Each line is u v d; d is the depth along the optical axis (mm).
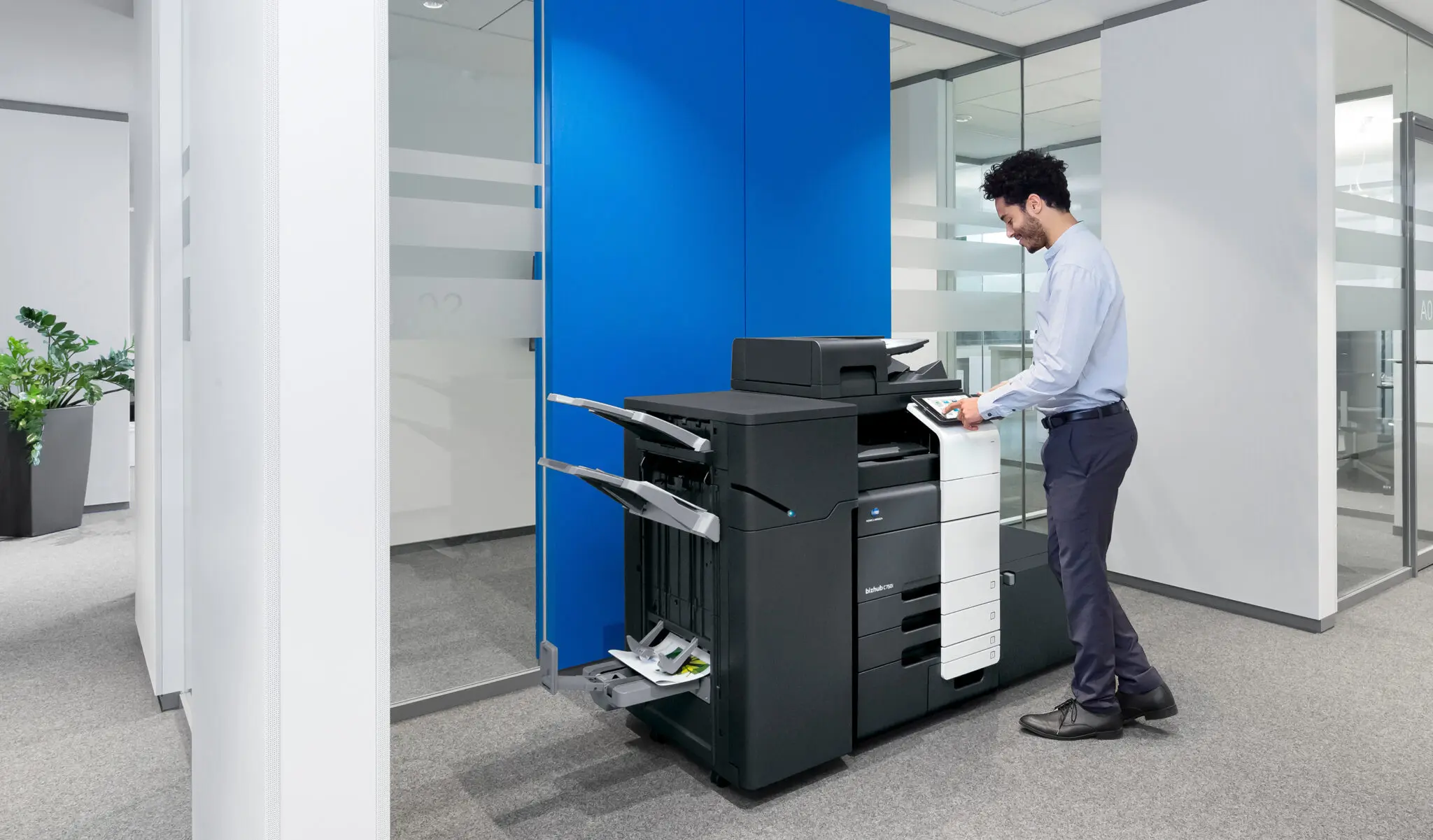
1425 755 2104
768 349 2270
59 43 3811
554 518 2582
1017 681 2619
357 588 1107
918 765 2102
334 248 1069
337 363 1079
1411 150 3457
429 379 2350
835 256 3086
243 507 1132
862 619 2102
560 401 1888
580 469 1863
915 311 3406
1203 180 3150
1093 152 3629
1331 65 2875
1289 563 3012
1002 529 2795
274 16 1011
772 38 2883
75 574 3816
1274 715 2342
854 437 2047
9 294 4766
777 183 2918
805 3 2961
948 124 3533
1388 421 3436
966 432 2283
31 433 4270
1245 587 3135
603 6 2504
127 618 3244
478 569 2482
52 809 1925
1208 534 3230
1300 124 2877
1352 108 3086
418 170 2285
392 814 1899
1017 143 3777
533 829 1836
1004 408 2178
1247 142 3020
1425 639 2896
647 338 2660
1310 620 2971
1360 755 2105
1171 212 3254
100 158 4980
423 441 2357
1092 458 2168
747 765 1885
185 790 2008
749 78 2830
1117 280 2172
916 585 2207
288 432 1044
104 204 5008
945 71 3521
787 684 1932
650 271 2652
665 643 2123
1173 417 3305
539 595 2594
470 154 2373
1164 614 3168
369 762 1129
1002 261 3738
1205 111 3133
